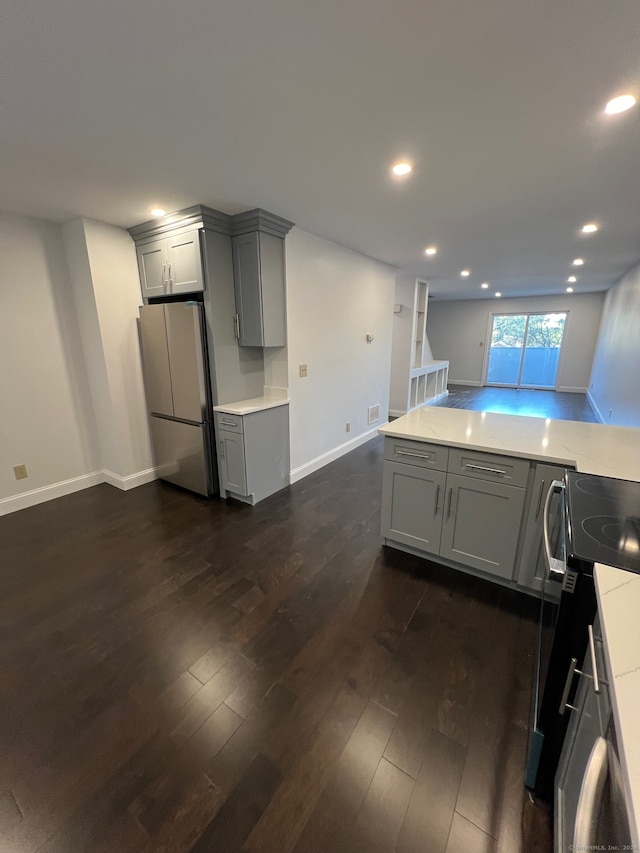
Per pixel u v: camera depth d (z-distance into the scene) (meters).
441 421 2.47
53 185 2.23
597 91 1.39
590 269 5.16
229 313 3.05
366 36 1.13
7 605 2.01
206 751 1.29
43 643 1.76
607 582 0.88
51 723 1.39
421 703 1.46
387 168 2.03
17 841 1.06
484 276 5.93
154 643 1.75
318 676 1.58
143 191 2.34
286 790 1.18
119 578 2.22
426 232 3.30
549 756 1.11
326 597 2.05
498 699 1.47
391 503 2.37
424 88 1.38
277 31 1.11
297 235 3.18
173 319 3.01
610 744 0.64
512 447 1.93
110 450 3.47
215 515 2.98
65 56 1.18
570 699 1.03
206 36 1.12
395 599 2.03
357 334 4.32
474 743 1.31
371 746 1.30
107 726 1.38
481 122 1.60
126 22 1.06
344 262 3.87
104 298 3.08
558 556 1.38
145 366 3.36
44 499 3.23
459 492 2.10
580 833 0.54
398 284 5.97
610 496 1.37
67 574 2.26
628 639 0.71
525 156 1.90
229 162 1.95
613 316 6.30
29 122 1.55
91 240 2.93
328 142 1.76
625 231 3.27
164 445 3.46
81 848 1.05
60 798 1.16
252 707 1.45
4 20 1.04
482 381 10.05
